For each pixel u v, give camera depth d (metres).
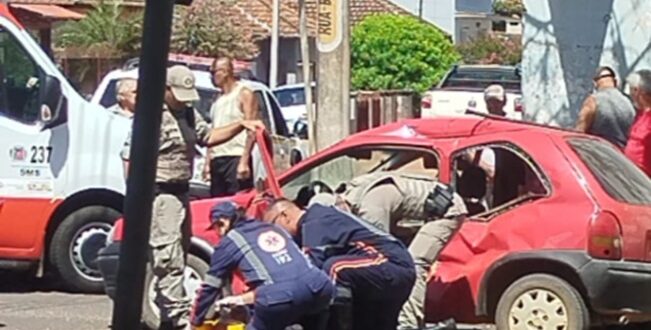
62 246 11.92
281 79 41.59
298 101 29.88
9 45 11.88
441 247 8.72
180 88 8.82
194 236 9.71
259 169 10.48
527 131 9.34
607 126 12.02
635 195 9.32
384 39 38.12
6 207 11.78
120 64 33.16
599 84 12.25
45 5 29.31
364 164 9.61
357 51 38.25
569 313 8.95
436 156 9.38
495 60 48.09
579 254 8.91
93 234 11.96
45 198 11.84
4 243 11.84
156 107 3.63
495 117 10.02
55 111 11.77
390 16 39.47
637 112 11.71
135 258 3.65
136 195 3.64
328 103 12.66
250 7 42.53
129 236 3.65
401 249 7.59
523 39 15.98
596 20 15.49
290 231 7.66
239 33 37.94
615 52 15.43
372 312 7.61
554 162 9.15
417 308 8.61
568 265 8.93
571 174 9.09
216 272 7.10
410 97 27.56
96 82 33.06
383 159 9.56
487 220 9.22
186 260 9.23
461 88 30.09
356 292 7.48
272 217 7.68
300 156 12.64
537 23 15.73
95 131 11.91
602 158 9.40
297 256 7.03
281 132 16.31
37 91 11.85
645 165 11.54
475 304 9.19
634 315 9.00
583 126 12.09
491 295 9.19
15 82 11.86
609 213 8.95
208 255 9.70
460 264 9.22
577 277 8.94
